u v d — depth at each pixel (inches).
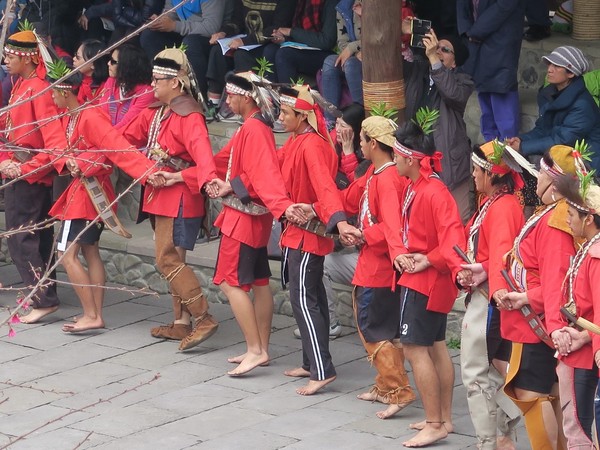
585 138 589.3
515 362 400.2
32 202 603.2
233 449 449.7
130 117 601.9
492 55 628.4
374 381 528.1
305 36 711.1
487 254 418.9
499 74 629.3
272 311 546.0
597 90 585.0
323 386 512.1
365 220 480.4
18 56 577.9
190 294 559.5
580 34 701.3
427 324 444.8
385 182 464.4
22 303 302.0
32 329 606.9
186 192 553.9
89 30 788.0
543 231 385.4
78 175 568.4
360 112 554.9
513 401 402.9
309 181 504.1
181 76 551.5
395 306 481.1
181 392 517.0
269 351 570.3
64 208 578.9
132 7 754.2
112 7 773.3
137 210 717.9
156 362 556.7
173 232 556.4
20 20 764.6
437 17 682.2
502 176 412.2
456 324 564.1
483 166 412.5
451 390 463.2
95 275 595.8
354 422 478.3
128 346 579.5
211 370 545.0
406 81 603.5
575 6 701.3
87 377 537.0
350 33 685.3
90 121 556.7
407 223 450.0
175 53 553.0
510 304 395.2
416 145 438.6
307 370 533.3
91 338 592.1
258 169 509.4
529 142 593.6
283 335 593.6
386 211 457.1
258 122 518.3
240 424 477.7
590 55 682.8
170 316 627.2
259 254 538.3
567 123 584.4
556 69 588.4
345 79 689.0
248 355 535.5
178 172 555.2
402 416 484.7
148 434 468.1
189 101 553.9
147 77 612.4
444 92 582.9
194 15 748.0
